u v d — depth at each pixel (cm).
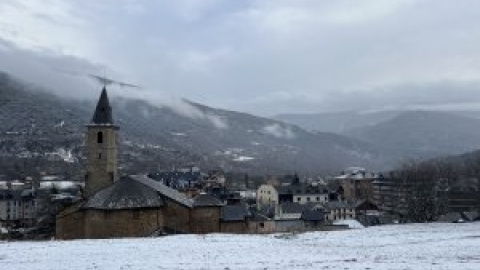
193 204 8231
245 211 9406
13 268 3850
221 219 8594
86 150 9019
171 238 6091
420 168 17712
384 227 8188
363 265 3841
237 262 4072
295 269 3669
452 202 15300
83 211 7631
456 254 4800
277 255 4559
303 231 7844
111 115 9269
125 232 7119
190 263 4028
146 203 7312
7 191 17500
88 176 8962
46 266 3941
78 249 5028
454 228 7819
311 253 4816
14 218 16112
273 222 11169
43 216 12175
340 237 6669
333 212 15112
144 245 5350
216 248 5106
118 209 7088
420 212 11456
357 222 11362
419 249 5319
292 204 13900
